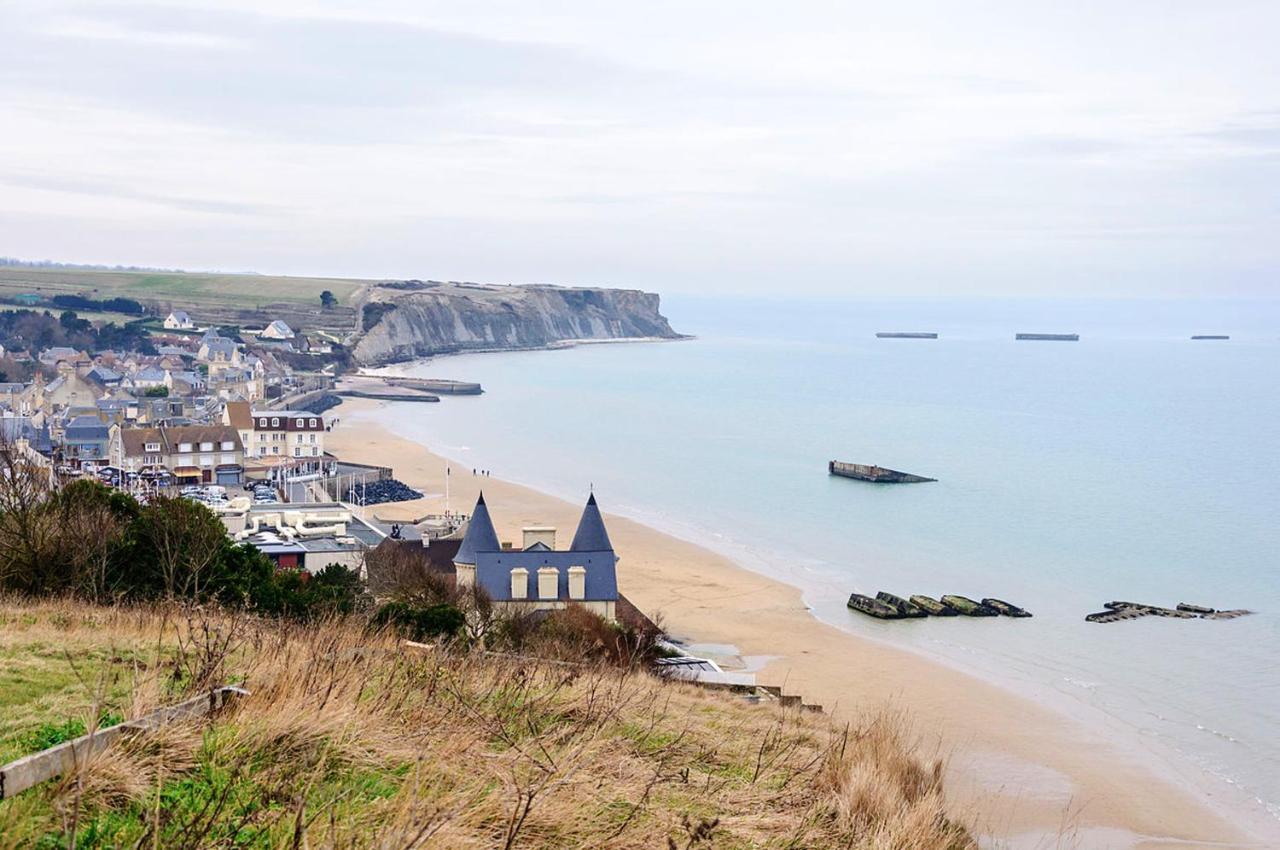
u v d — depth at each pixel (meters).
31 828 9.35
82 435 136.50
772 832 12.34
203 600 32.81
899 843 12.62
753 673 58.16
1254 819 41.84
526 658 20.95
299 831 9.42
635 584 80.44
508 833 9.90
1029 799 41.78
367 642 19.27
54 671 16.41
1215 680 59.16
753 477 135.38
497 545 62.53
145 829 9.43
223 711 12.59
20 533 33.66
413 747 12.38
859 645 65.44
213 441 125.62
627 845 10.77
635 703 19.22
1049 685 58.09
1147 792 43.78
